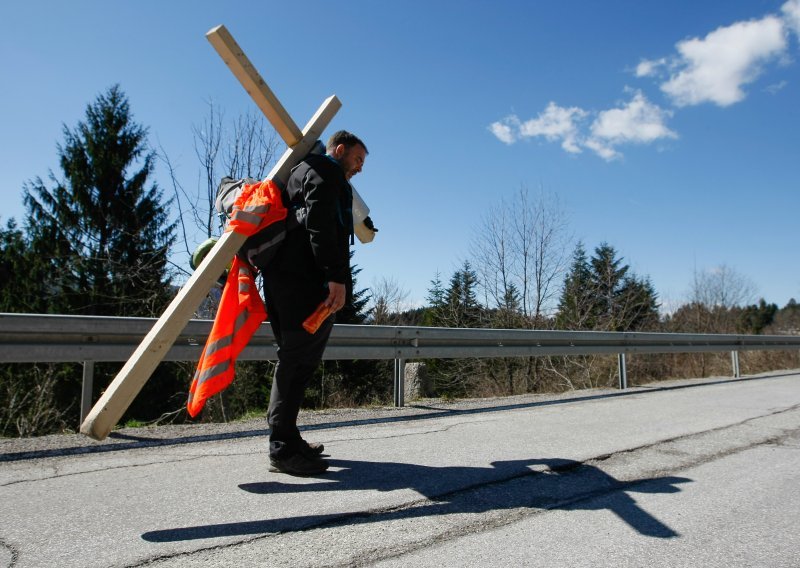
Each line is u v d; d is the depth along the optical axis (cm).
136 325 426
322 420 481
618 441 400
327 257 260
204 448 359
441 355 624
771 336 1141
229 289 268
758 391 743
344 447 369
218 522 226
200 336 462
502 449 368
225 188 296
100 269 2153
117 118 2577
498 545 213
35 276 2302
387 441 391
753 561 206
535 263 2167
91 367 419
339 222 271
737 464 346
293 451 293
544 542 217
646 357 1477
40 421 1391
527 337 710
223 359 255
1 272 2378
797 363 1620
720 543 222
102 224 2427
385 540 213
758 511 261
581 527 234
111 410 219
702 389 775
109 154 2497
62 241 2380
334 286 265
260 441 382
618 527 236
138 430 416
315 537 213
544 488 285
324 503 251
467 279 2541
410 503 255
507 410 553
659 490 289
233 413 932
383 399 2166
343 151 297
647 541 222
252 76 261
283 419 291
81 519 227
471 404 599
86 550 196
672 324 2455
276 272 272
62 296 2153
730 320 2616
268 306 290
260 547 203
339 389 1989
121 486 273
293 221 268
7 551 194
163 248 1827
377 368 2202
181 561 189
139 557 191
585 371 1455
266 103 267
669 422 485
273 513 238
